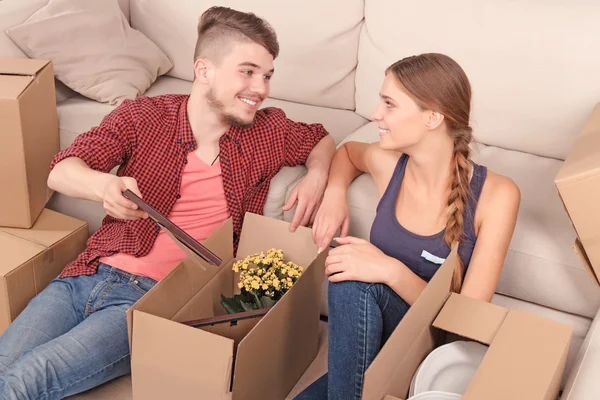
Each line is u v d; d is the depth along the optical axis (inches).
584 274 70.8
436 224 66.2
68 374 68.1
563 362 53.0
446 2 86.5
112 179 67.0
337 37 96.9
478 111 87.0
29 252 80.3
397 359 49.7
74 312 75.3
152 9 106.7
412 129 62.6
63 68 97.7
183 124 76.1
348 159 78.7
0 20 96.0
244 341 60.6
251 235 76.9
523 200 77.2
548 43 82.0
